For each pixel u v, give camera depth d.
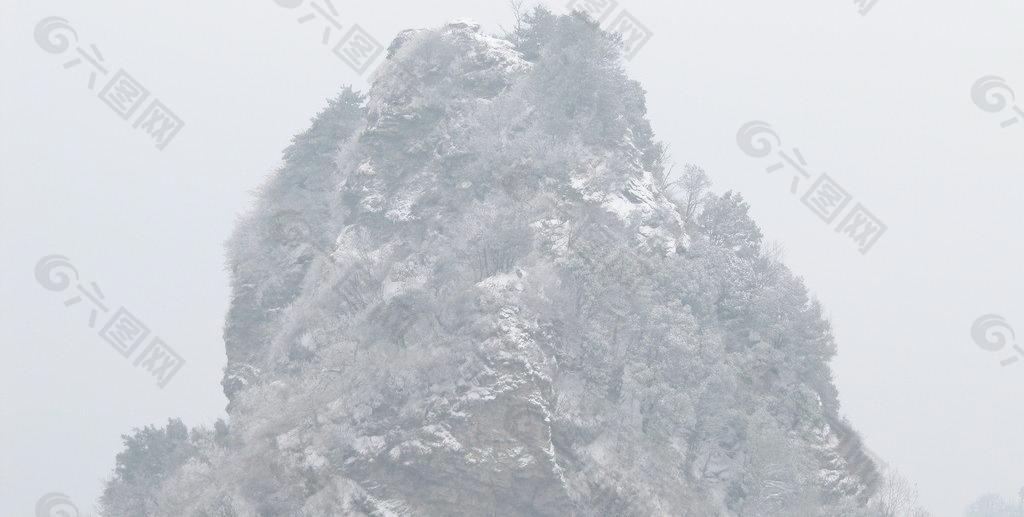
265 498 67.56
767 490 69.75
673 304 74.56
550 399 65.94
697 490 69.12
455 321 69.44
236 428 77.00
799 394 76.69
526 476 63.53
